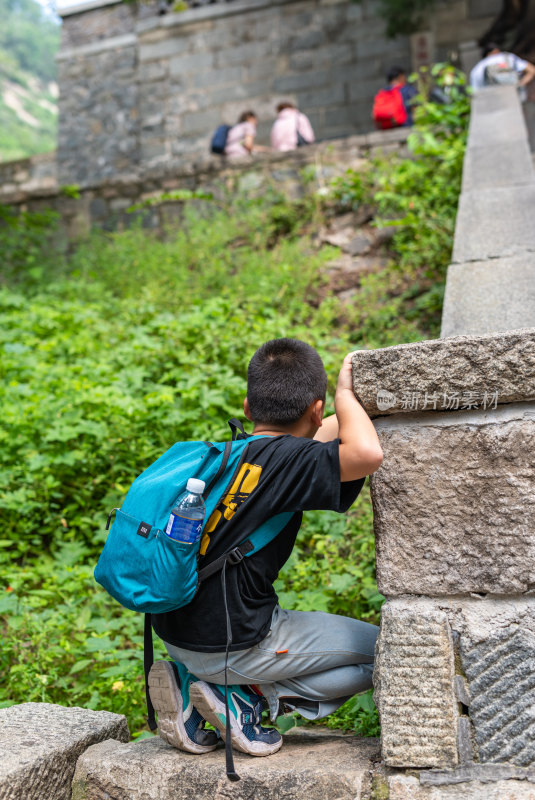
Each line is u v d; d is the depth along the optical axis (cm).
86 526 429
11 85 8819
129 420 475
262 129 1400
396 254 769
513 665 184
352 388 199
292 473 199
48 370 566
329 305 701
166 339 606
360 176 831
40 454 460
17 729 226
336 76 1357
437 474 192
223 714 206
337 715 264
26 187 1557
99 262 881
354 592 350
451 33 1288
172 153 1458
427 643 187
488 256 419
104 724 233
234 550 200
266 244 855
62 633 340
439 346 189
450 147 749
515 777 178
